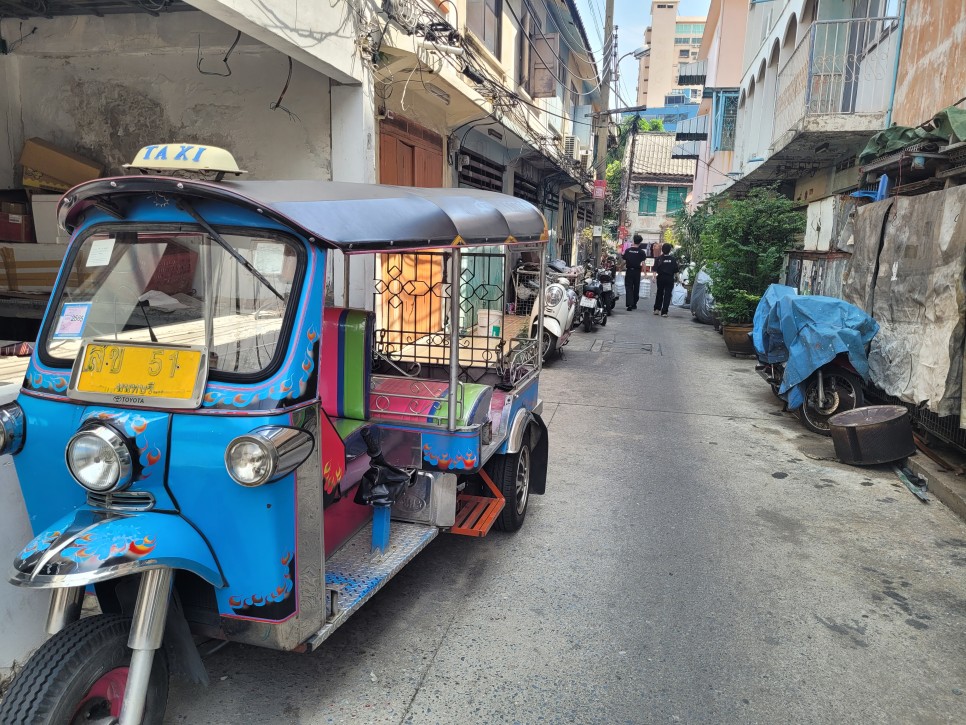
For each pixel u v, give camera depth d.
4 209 6.66
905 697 3.00
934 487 5.54
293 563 2.36
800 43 11.93
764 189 12.52
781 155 12.84
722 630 3.49
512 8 13.59
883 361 6.73
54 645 2.09
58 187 7.11
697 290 16.30
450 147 11.07
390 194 3.22
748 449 6.69
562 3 16.95
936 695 3.03
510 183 15.57
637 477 5.78
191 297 2.42
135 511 2.28
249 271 2.40
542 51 17.19
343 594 2.82
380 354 4.75
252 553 2.28
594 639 3.37
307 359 2.39
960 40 8.00
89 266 2.56
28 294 5.74
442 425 3.68
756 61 17.59
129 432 2.22
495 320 5.36
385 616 3.52
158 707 2.37
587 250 30.52
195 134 7.14
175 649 2.37
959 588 3.99
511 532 4.61
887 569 4.21
